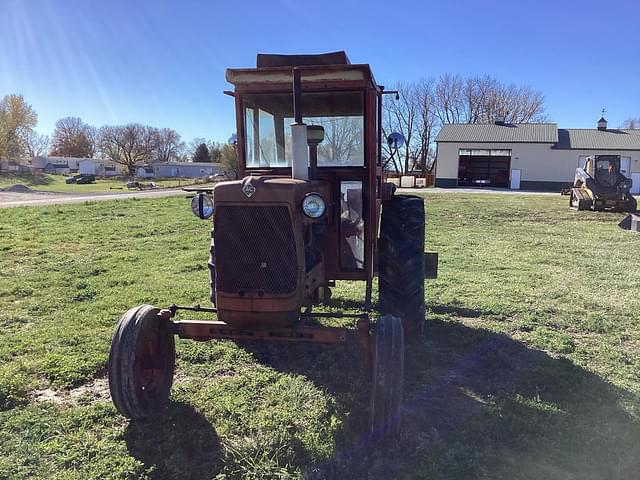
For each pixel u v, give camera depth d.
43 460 2.92
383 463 2.89
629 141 38.50
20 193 32.06
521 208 19.66
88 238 11.14
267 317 3.13
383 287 4.65
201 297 6.35
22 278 7.33
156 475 2.81
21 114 68.56
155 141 90.81
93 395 3.78
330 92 4.00
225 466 2.86
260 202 3.10
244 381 3.96
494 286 7.01
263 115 4.18
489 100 57.81
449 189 36.94
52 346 4.70
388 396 3.01
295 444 3.07
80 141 104.44
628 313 5.79
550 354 4.60
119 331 3.19
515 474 2.79
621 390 3.83
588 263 8.67
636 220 13.39
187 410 3.49
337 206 4.14
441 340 4.89
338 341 3.18
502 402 3.61
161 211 16.73
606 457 2.95
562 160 38.41
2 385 3.79
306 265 3.36
